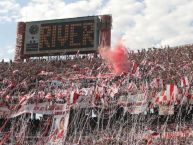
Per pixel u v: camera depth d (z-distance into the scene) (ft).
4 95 127.95
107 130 107.55
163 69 135.23
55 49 194.59
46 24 197.77
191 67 134.21
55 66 184.44
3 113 123.95
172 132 100.12
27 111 111.65
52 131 91.86
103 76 135.85
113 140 101.60
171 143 96.43
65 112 84.74
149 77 129.59
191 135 98.73
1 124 124.06
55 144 83.05
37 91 130.52
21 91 138.31
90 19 189.78
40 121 122.21
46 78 160.04
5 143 100.27
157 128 104.42
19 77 160.97
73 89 126.41
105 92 114.11
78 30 191.42
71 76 149.38
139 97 104.27
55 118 88.89
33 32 199.72
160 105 106.93
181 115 110.42
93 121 119.34
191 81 118.52
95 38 187.73
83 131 112.57
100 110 113.29
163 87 112.27
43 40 197.47
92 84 132.46
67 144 100.48
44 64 186.91
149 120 106.01
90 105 110.52
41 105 113.91
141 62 144.36
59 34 194.80
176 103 106.32
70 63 182.09
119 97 112.57
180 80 122.11
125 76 127.54
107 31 187.62
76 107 108.06
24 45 200.34
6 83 144.77
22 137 99.81
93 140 106.01
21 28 202.18
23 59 200.64
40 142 107.76
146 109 106.11
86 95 110.52
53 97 117.80
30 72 175.22
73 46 191.31
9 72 175.01
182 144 96.53
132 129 96.78
